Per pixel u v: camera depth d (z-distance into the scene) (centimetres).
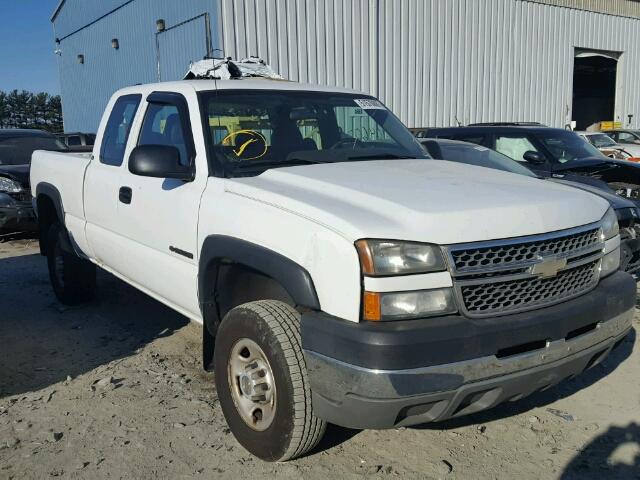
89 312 583
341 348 266
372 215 281
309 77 1767
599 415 374
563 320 287
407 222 273
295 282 286
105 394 407
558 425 363
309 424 294
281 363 291
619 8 2608
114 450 339
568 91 2486
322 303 279
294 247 290
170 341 504
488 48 2192
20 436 355
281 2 1697
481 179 351
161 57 2002
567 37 2444
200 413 379
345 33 1823
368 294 265
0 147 1030
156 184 411
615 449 337
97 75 2658
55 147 1086
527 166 798
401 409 263
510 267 281
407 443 344
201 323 386
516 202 299
